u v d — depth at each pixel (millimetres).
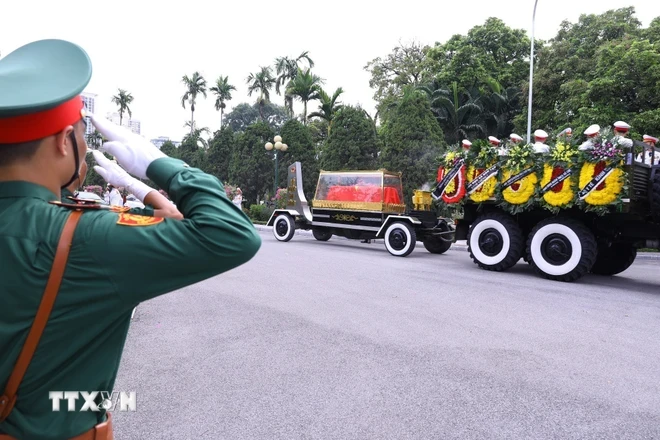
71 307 1087
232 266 1187
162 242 1122
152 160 1264
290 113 35688
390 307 6535
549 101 23984
